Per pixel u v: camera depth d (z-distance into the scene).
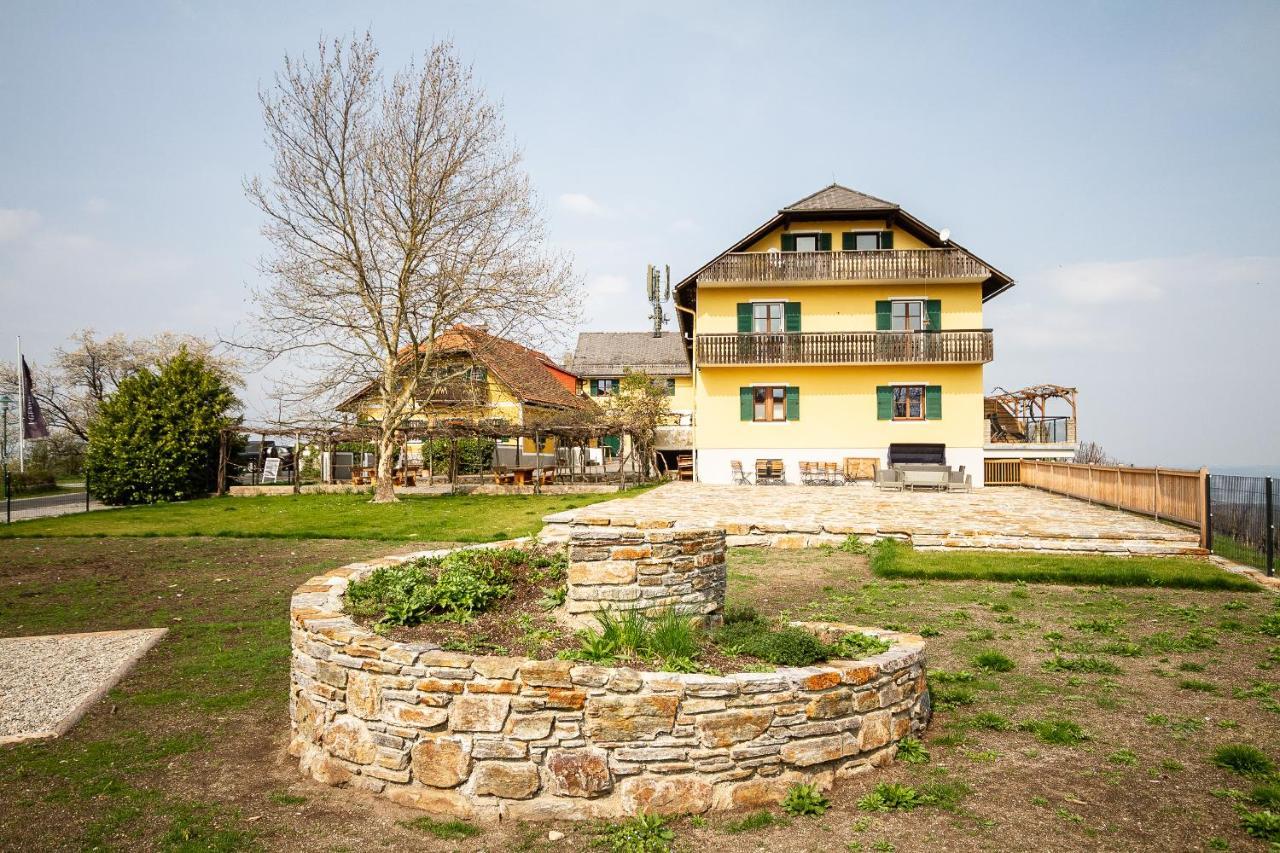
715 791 4.42
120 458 23.58
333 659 5.04
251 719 6.21
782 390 28.48
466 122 22.19
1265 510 9.86
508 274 22.50
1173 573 9.58
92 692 6.70
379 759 4.79
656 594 5.89
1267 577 9.55
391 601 6.20
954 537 11.96
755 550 12.38
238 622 9.21
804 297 28.31
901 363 27.38
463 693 4.57
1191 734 5.03
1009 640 7.23
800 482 28.00
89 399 48.44
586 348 53.28
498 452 30.19
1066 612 8.23
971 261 27.30
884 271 27.50
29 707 6.38
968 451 27.45
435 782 4.61
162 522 17.80
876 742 4.79
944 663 6.59
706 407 28.53
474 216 22.45
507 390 32.78
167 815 4.60
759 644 5.29
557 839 4.25
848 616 8.15
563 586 6.87
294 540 14.89
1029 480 26.00
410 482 26.08
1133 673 6.26
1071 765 4.68
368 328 22.62
